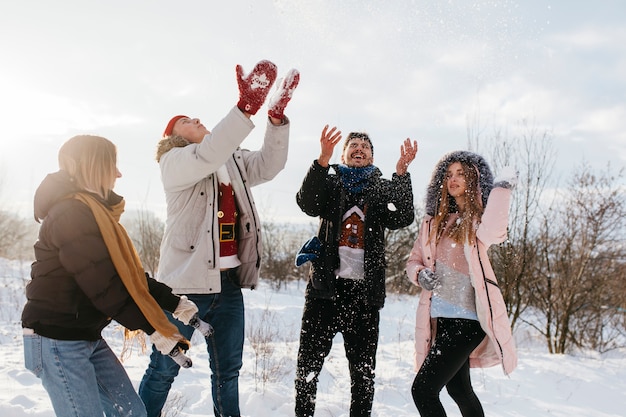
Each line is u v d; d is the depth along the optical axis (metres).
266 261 16.19
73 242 2.19
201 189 3.19
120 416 2.43
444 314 3.21
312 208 3.45
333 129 3.28
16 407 3.37
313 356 3.40
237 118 2.80
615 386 5.64
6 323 7.23
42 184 2.31
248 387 4.46
